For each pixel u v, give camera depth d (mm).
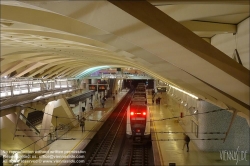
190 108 19922
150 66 8438
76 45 15164
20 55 24844
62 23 7027
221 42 8156
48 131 21688
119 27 3600
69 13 3508
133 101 23125
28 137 18094
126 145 22141
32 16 7430
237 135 16203
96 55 21688
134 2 3443
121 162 17859
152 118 30469
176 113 29844
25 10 7477
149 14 3521
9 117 16484
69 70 43219
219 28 6785
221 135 16375
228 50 7469
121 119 34656
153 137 21188
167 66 5625
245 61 6137
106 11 3373
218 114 16281
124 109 44125
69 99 37938
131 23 3512
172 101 34969
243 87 3934
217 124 16344
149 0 3916
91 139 22641
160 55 3887
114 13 3418
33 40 14555
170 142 19406
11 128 16766
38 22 7332
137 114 20719
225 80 3949
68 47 16875
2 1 5605
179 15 5344
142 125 20547
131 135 20594
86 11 3422
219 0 3697
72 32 6820
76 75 48406
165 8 5305
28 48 19609
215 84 4117
